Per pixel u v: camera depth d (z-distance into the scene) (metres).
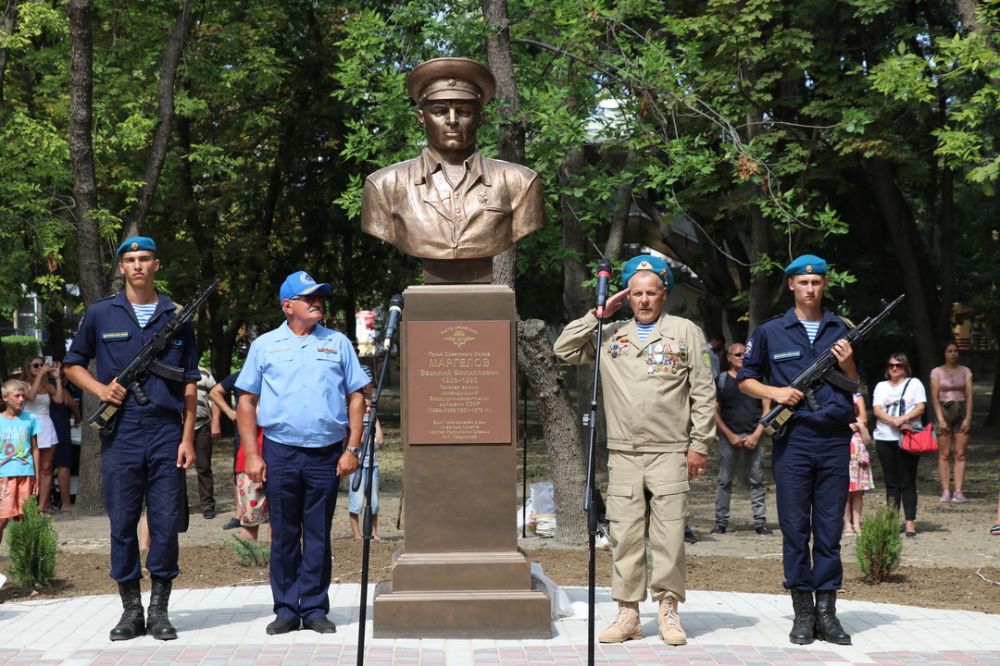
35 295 21.09
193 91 20.61
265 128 24.39
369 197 7.01
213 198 25.31
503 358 6.76
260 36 20.86
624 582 6.61
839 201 21.45
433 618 6.61
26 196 16.25
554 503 11.35
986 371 46.12
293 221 27.25
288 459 6.84
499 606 6.61
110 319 6.77
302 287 6.92
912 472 12.23
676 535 6.55
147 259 6.81
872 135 16.02
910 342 23.23
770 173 14.28
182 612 7.66
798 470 6.64
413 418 6.73
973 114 13.04
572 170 15.64
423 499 6.74
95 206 15.13
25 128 16.23
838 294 22.61
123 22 19.62
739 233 22.30
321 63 25.06
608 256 16.19
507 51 11.84
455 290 6.77
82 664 6.10
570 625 7.07
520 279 25.27
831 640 6.64
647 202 20.27
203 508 14.24
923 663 6.14
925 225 26.59
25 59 18.73
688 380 6.64
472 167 6.95
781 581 9.20
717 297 23.42
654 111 13.58
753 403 12.47
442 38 13.95
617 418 6.65
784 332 6.80
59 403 15.05
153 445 6.71
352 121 14.34
